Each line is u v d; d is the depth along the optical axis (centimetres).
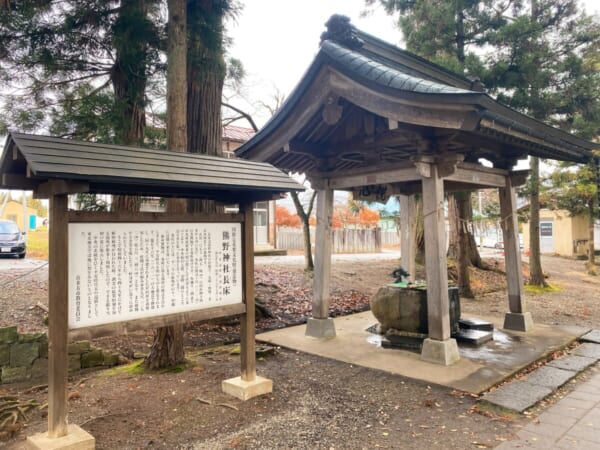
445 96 419
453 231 1422
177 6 520
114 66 617
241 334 430
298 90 549
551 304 961
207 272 397
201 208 685
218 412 382
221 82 743
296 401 408
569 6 955
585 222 2291
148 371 495
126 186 374
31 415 391
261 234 1922
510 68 933
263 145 618
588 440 332
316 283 650
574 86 902
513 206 676
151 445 324
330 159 649
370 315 814
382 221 3183
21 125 573
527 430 350
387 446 324
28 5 550
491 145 603
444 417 375
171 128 516
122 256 347
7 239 1448
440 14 969
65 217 315
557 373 486
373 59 556
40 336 524
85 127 568
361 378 471
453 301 622
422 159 509
